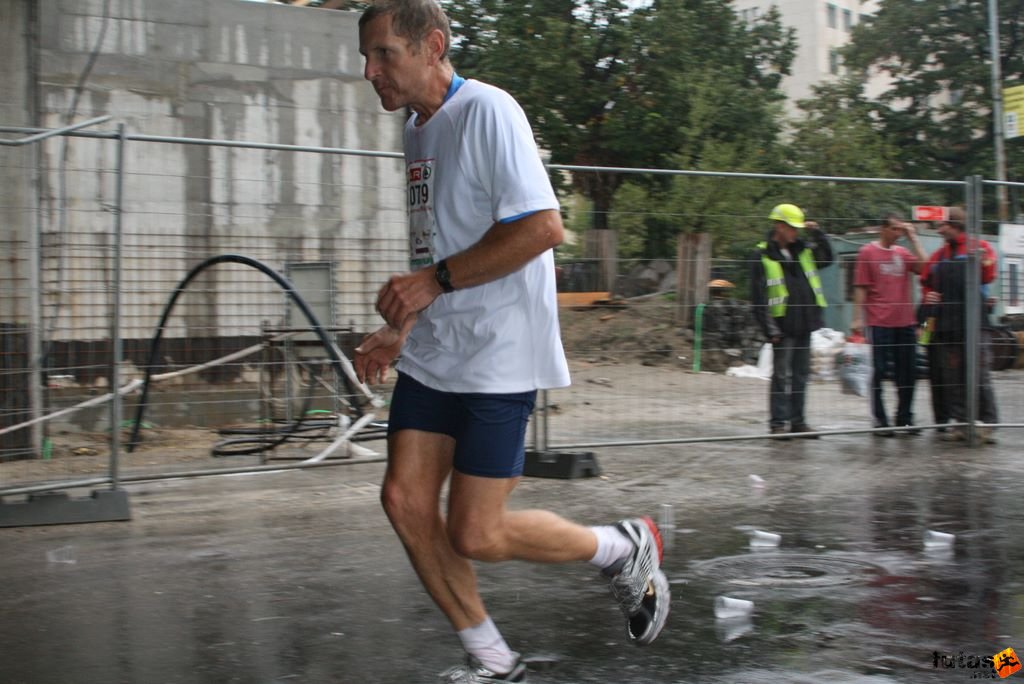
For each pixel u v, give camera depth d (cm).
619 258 723
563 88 2369
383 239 812
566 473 634
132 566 440
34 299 643
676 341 747
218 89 940
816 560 440
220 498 583
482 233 270
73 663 323
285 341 729
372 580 415
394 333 272
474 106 266
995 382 788
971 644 332
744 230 776
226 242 866
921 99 3195
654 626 306
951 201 827
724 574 419
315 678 307
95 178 862
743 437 755
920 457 717
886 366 818
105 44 902
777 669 310
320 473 660
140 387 729
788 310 787
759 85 2844
